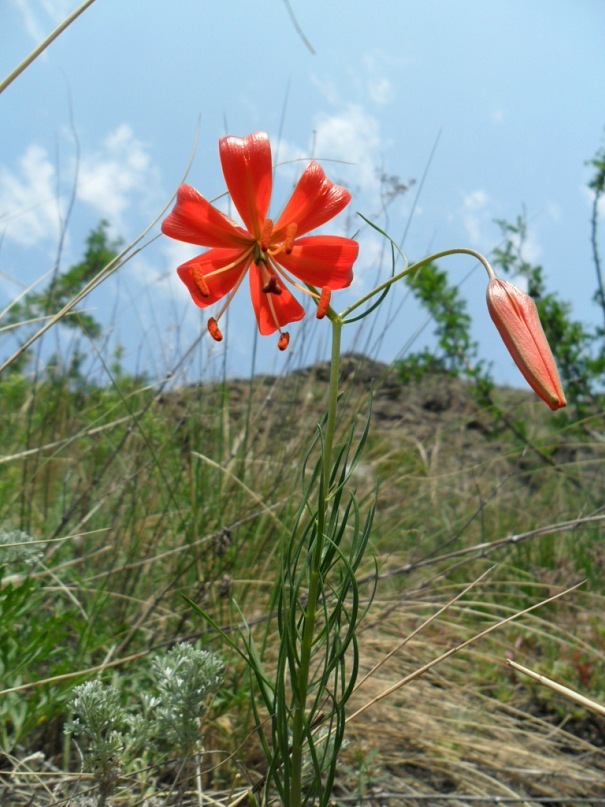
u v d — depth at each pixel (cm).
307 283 19
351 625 18
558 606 45
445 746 32
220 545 33
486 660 40
